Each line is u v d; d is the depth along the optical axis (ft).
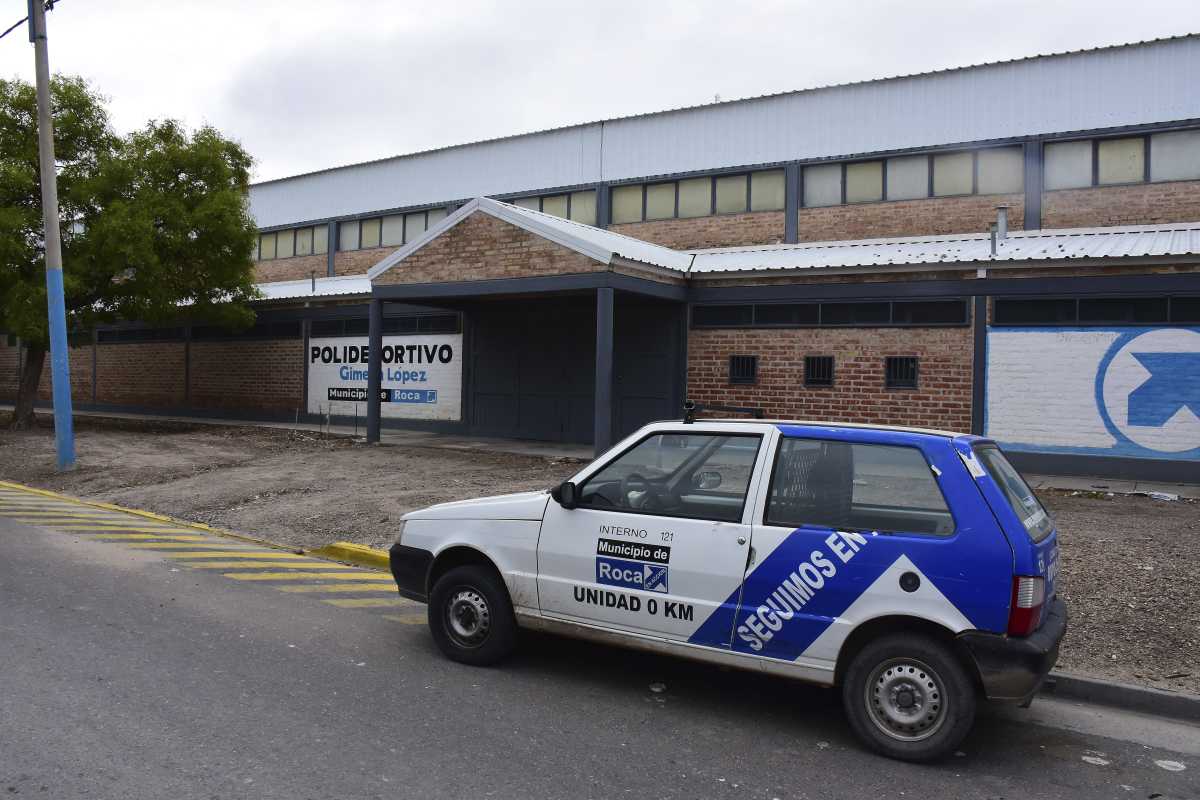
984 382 47.60
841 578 15.17
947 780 14.15
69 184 69.10
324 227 97.04
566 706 16.90
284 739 14.83
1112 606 22.85
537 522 18.33
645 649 16.99
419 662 19.29
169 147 71.77
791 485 16.07
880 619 14.99
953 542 14.52
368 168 92.73
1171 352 43.27
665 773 14.07
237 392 84.12
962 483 14.83
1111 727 16.71
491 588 18.84
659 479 17.38
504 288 52.16
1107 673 18.85
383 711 16.30
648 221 73.36
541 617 18.21
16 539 32.07
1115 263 43.91
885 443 15.62
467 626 19.22
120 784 12.94
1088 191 56.75
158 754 14.05
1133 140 55.83
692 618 16.39
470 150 84.94
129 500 42.27
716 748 15.15
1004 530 14.33
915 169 62.23
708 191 70.54
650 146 73.41
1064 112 57.47
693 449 17.17
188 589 25.40
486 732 15.49
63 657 18.75
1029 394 46.52
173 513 39.40
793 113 66.64
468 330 67.62
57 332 49.90
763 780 13.93
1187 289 42.75
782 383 53.47
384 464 51.34
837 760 14.79
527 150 80.74
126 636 20.48
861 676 15.05
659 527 16.83
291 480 45.78
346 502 39.42
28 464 53.47
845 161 64.54
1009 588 14.05
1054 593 16.46
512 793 13.15
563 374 62.75
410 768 13.89
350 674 18.34
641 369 58.49
